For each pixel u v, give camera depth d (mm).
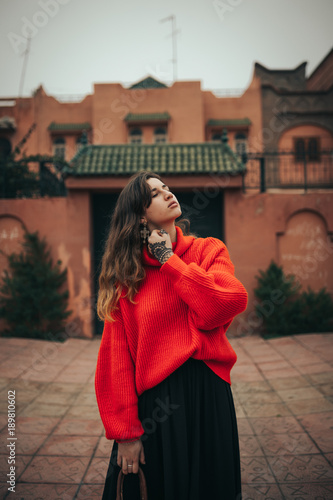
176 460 1259
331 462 2539
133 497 1312
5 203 6969
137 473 1277
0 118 18453
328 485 2277
